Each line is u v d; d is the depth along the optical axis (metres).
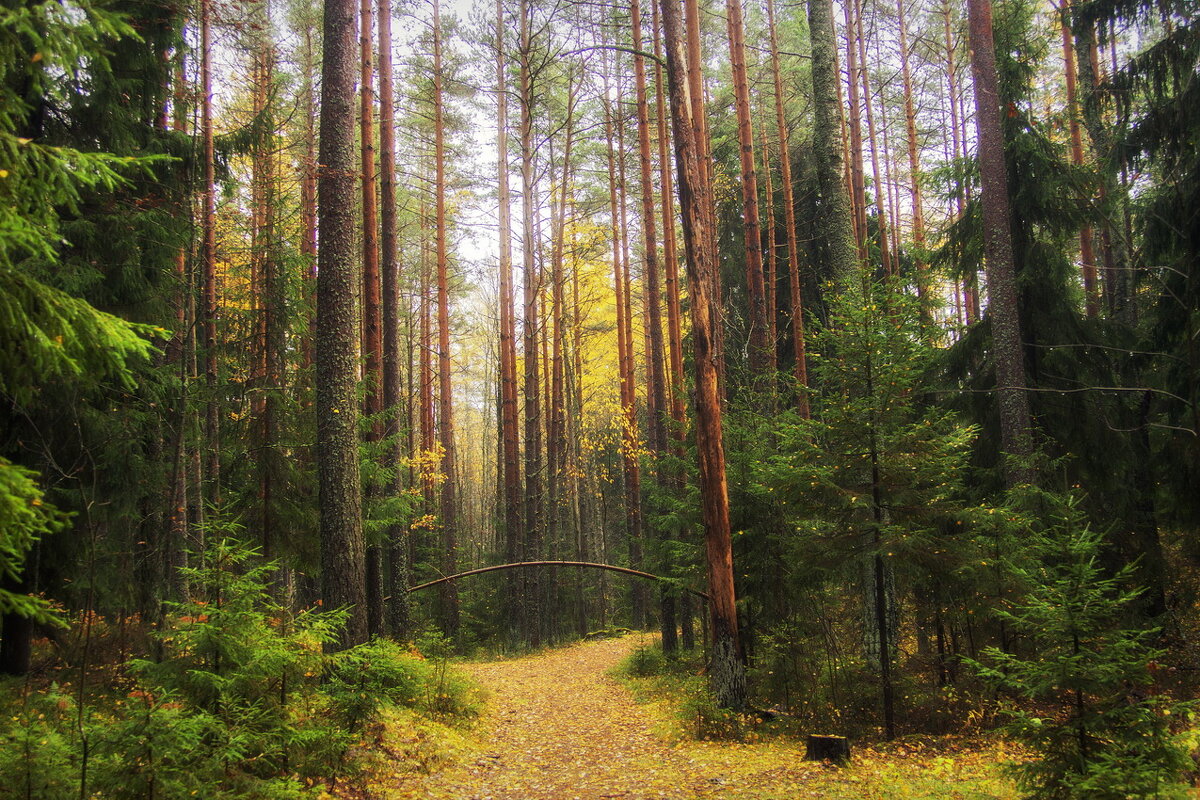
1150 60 10.84
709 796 7.28
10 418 8.05
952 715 9.58
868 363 9.54
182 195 10.35
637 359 36.31
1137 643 5.05
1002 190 11.79
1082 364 12.41
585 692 14.77
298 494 12.50
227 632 5.41
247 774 5.52
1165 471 11.53
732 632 11.12
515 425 22.97
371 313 13.65
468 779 8.14
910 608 12.60
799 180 21.59
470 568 29.64
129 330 3.43
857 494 9.32
